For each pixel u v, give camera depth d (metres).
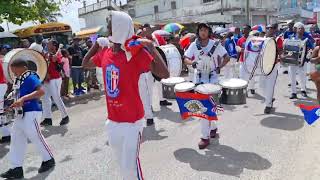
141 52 3.05
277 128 6.64
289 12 45.78
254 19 40.22
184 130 6.89
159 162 5.27
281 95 9.77
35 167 5.48
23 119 5.01
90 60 3.54
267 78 7.66
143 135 6.66
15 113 4.99
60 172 5.19
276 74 7.61
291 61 8.88
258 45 7.17
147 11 47.09
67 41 22.44
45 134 7.29
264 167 4.88
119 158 3.33
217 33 17.75
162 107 9.06
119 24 3.02
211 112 5.42
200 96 5.36
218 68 5.82
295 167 4.80
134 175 3.24
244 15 38.38
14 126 5.07
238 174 4.70
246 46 7.48
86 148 6.23
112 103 3.19
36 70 6.59
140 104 3.22
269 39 7.04
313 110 4.50
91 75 12.25
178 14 41.94
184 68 13.38
